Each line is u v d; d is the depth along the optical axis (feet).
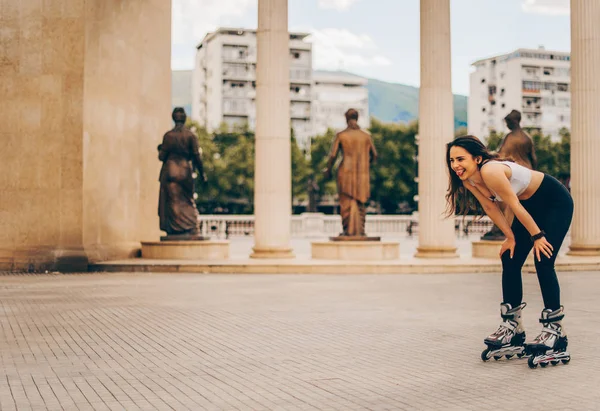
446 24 73.97
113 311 38.73
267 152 72.38
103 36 71.97
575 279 58.08
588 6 75.92
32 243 68.54
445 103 74.02
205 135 259.19
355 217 73.77
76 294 47.14
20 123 69.00
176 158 76.23
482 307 40.27
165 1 88.69
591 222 75.92
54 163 68.59
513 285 24.95
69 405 19.12
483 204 24.98
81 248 68.03
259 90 72.79
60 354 26.58
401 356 25.90
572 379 21.93
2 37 69.26
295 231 145.59
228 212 260.42
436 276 61.93
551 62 475.31
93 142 70.23
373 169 260.62
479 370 23.40
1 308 39.96
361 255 72.18
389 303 42.24
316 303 42.27
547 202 24.22
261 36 72.74
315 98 519.60
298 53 449.48
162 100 87.81
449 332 31.35
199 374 23.04
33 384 21.65
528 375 22.57
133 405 19.11
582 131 76.13
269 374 22.98
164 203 76.23
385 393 20.29
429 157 73.82
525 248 24.81
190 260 72.23
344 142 73.61
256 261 69.56
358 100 528.63
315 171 273.95
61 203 68.33
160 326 33.42
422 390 20.62
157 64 86.22
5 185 69.05
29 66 69.00
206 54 451.53
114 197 74.43
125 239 77.05
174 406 18.99
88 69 69.21
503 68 479.82
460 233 145.59
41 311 38.68
